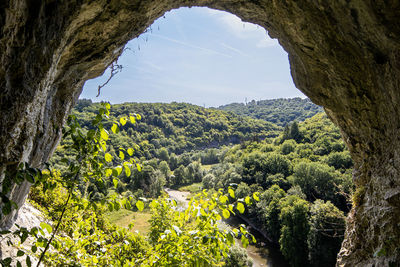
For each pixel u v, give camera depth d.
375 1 3.06
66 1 3.00
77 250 3.44
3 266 2.00
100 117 2.45
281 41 6.14
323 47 4.63
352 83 4.94
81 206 2.59
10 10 2.22
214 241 2.56
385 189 4.89
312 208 28.23
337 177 37.19
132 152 2.64
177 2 5.41
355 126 5.94
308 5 4.09
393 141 4.61
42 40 2.85
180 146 117.75
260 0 5.23
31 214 6.82
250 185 50.78
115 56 5.29
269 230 35.38
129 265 3.29
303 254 27.23
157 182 56.72
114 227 7.75
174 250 2.83
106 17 3.92
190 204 2.75
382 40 3.57
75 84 5.09
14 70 2.58
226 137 136.25
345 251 6.50
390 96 4.14
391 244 4.49
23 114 2.90
